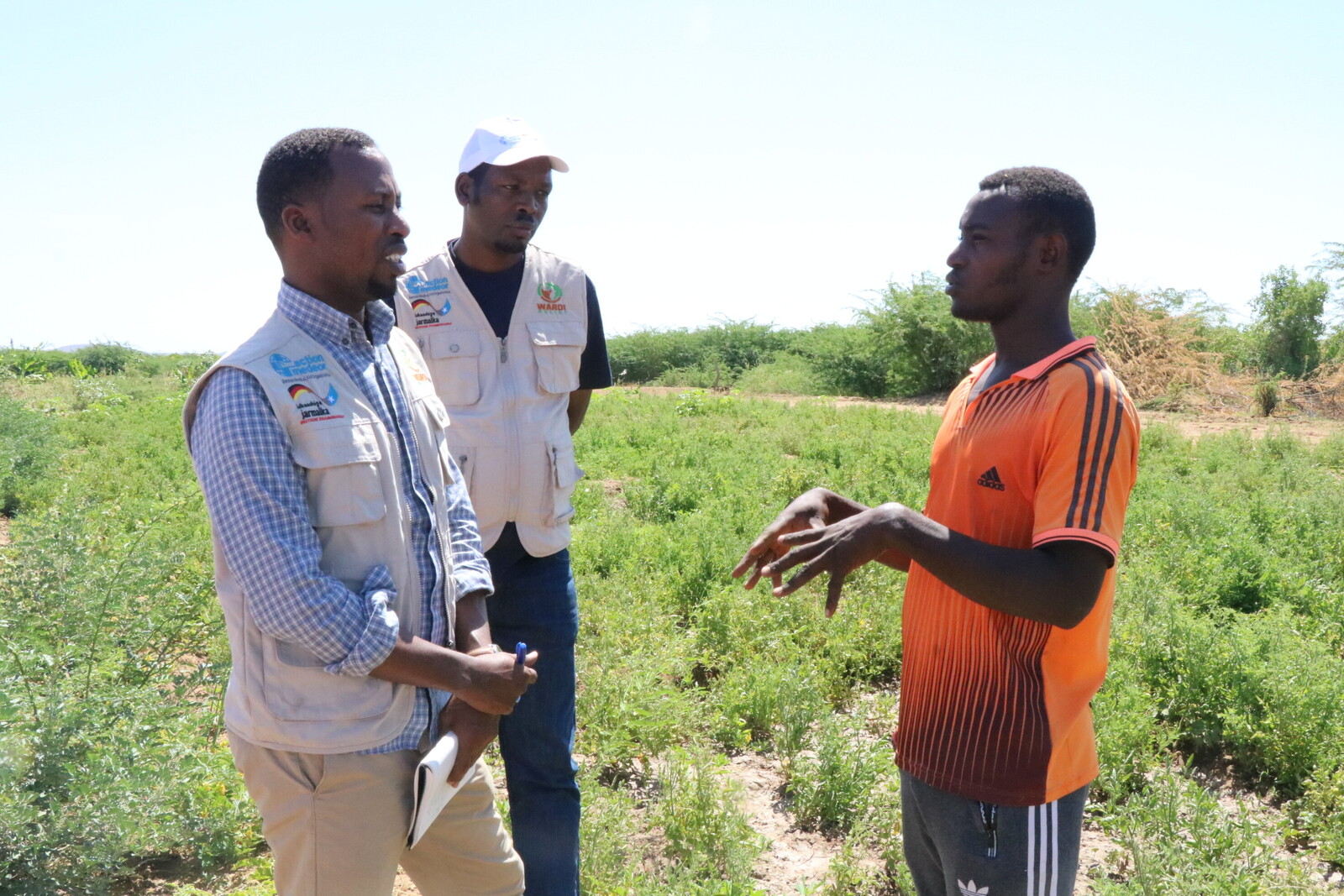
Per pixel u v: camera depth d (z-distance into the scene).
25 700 3.44
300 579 1.92
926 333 25.83
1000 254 2.05
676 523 8.70
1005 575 1.88
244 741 2.08
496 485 3.04
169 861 3.63
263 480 1.94
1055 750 2.02
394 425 2.18
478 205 3.05
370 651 1.97
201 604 4.68
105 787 3.25
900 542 1.92
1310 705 4.46
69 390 22.41
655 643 5.37
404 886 3.44
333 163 2.08
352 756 2.05
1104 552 1.88
